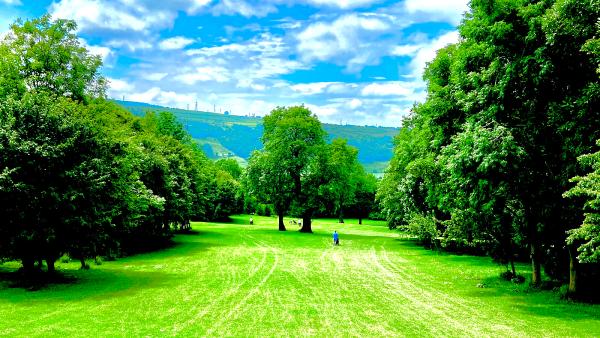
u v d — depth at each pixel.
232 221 87.19
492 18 17.30
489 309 15.52
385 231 70.19
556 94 16.33
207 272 25.03
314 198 59.94
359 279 23.00
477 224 20.97
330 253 37.00
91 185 19.34
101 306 15.62
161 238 42.78
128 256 32.81
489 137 15.84
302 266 28.25
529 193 16.95
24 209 17.92
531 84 16.39
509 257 21.30
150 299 17.06
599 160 11.59
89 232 20.22
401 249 41.12
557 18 14.26
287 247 41.50
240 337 11.97
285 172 59.94
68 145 18.72
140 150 34.12
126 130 33.28
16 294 17.42
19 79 29.23
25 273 20.73
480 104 17.78
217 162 127.56
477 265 28.97
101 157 20.78
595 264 16.70
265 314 14.80
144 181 35.62
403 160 42.03
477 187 17.09
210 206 82.44
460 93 19.45
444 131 24.48
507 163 15.37
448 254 36.72
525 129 16.86
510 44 16.88
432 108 24.28
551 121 15.74
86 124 20.28
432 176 30.94
